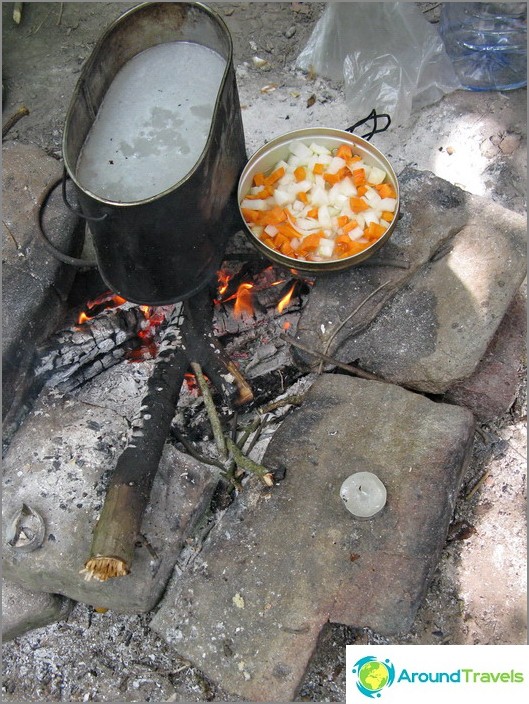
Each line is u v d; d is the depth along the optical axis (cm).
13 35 117
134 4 119
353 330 86
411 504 76
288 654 72
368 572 74
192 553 79
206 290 87
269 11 117
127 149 78
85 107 78
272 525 77
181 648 74
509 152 103
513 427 87
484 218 90
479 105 106
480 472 85
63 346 85
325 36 108
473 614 78
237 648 73
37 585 77
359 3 104
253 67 112
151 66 84
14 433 82
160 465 80
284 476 79
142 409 79
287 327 90
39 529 76
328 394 83
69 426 82
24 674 78
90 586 75
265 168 90
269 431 85
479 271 88
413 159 104
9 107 111
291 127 107
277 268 90
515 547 80
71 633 79
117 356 88
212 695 76
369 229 84
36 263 86
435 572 80
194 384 88
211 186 77
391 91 104
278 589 75
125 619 80
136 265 77
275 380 88
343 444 80
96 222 73
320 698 75
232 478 81
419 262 88
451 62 106
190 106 81
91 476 79
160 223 73
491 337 85
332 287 87
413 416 81
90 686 77
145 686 77
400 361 85
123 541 71
